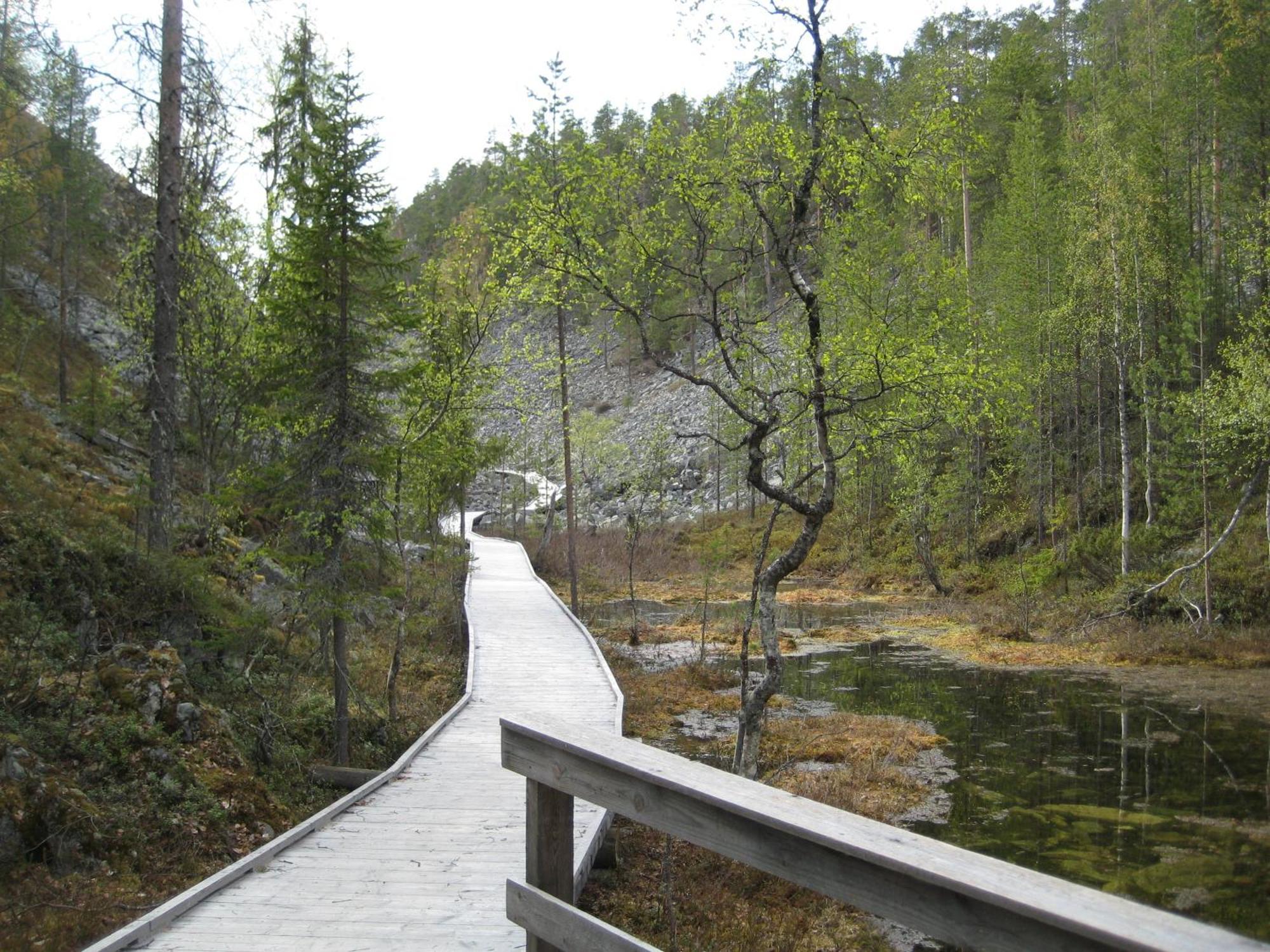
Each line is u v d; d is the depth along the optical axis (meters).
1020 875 1.70
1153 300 26.86
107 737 8.60
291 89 15.20
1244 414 20.31
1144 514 27.42
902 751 12.62
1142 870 8.66
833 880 2.02
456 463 16.66
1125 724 14.25
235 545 16.06
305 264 11.55
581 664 15.29
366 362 12.59
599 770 2.87
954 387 10.76
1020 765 12.14
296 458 11.75
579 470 49.62
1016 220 29.88
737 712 15.17
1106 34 44.81
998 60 33.47
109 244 21.30
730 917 7.53
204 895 5.53
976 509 31.94
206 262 15.11
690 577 34.66
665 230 10.47
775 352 12.37
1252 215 23.81
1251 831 9.64
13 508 11.54
